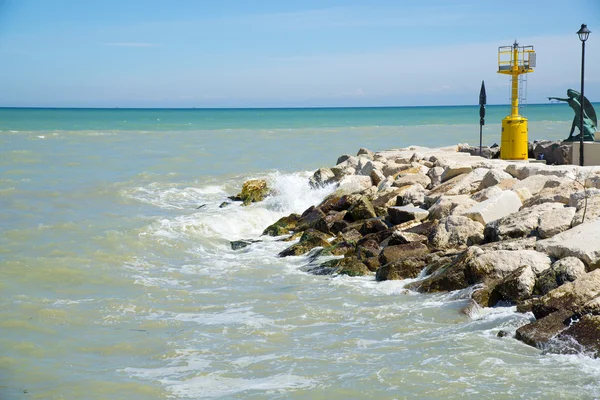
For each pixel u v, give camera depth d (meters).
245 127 68.19
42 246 15.20
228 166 30.61
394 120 89.19
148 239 16.00
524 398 7.34
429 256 12.20
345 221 15.84
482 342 8.94
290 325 10.10
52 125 69.75
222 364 8.73
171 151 37.47
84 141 44.53
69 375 8.49
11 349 9.32
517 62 21.55
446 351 8.70
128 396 7.88
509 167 17.77
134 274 13.30
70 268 13.40
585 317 8.70
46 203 20.97
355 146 41.81
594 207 12.03
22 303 11.27
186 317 10.64
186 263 14.33
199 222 17.50
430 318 9.99
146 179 26.12
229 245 16.16
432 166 21.61
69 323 10.40
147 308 11.14
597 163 19.84
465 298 10.48
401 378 7.97
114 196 22.33
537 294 10.17
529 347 8.73
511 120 21.66
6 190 22.98
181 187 24.14
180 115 113.19
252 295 11.76
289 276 12.98
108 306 11.23
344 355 8.79
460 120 88.31
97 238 15.94
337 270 12.82
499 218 13.27
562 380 7.73
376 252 13.29
